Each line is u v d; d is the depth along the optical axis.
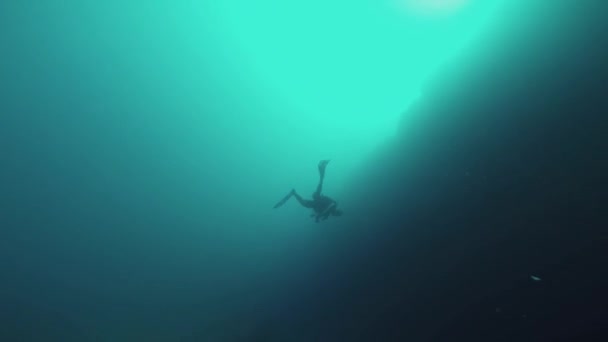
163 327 15.41
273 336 9.23
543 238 4.20
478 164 6.62
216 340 11.76
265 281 14.66
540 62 6.82
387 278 6.81
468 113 8.55
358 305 7.00
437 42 19.12
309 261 11.94
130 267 24.72
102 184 34.69
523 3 8.98
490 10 11.88
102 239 29.14
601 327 3.03
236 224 28.31
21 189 31.98
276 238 22.03
